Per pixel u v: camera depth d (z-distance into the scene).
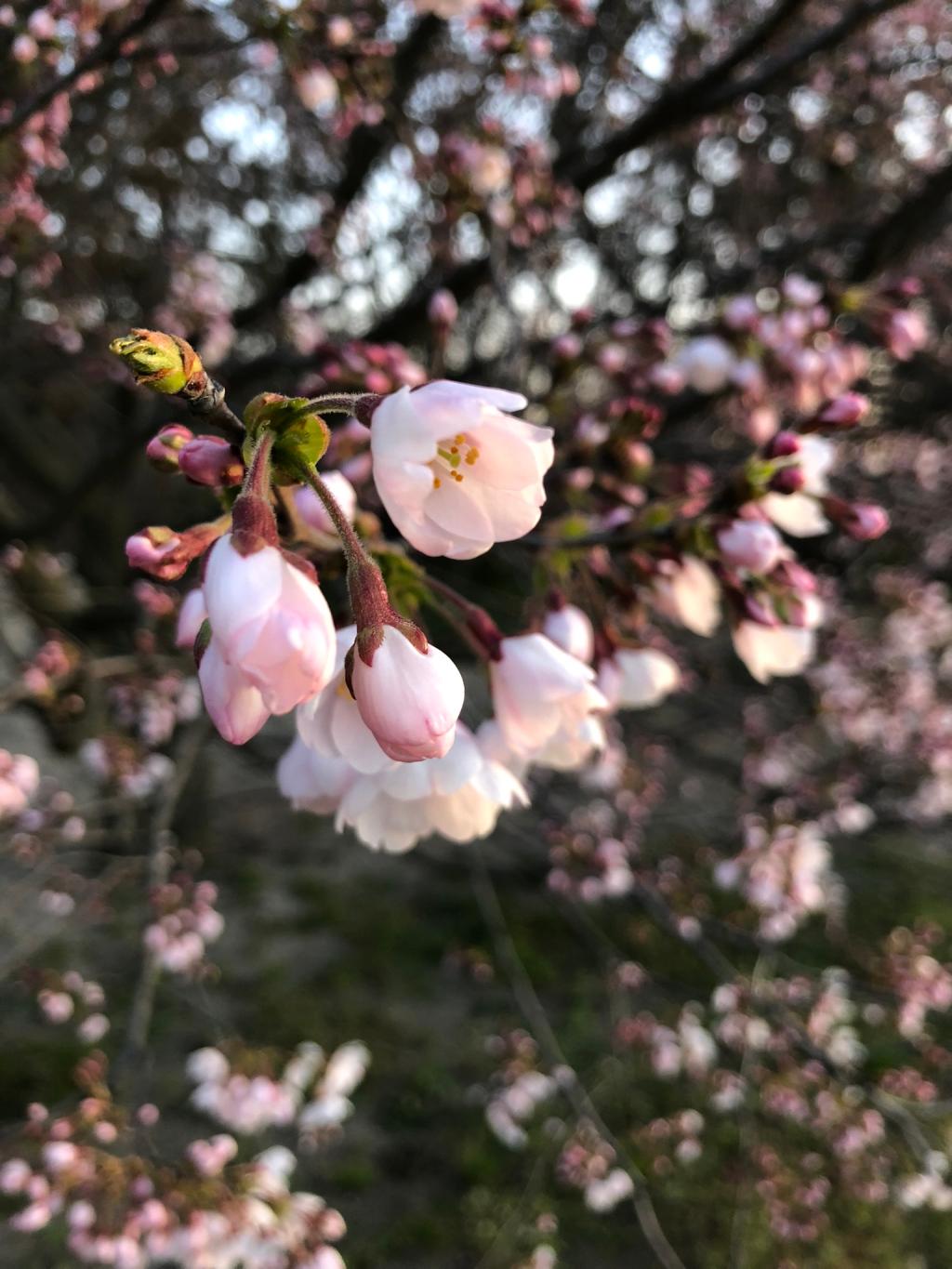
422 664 0.74
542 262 3.82
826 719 5.29
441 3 2.30
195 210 5.11
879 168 5.09
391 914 6.86
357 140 3.90
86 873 4.69
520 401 0.79
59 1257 3.82
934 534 6.53
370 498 1.66
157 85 3.69
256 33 2.32
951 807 5.48
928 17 4.33
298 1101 3.31
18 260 3.12
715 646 6.16
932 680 5.78
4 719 6.98
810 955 6.29
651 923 6.44
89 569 5.71
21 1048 5.07
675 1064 3.85
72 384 4.91
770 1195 3.62
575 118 4.77
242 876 6.91
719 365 2.51
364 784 1.10
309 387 2.21
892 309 2.42
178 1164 2.37
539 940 6.67
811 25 4.38
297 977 6.10
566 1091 3.46
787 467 1.39
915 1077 3.77
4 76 2.26
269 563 0.70
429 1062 5.50
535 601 1.55
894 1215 4.49
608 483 1.89
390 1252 4.39
